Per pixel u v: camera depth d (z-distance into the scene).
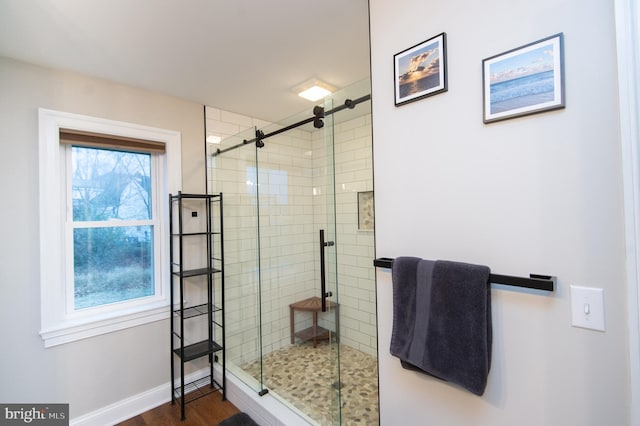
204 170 2.57
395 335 1.12
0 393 1.68
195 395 2.34
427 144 1.12
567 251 0.83
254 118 2.92
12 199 1.72
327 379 2.31
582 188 0.81
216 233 2.48
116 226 2.20
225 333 2.57
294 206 2.58
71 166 2.02
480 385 0.92
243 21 1.48
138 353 2.15
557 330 0.85
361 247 2.08
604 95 0.77
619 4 0.73
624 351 0.75
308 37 1.63
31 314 1.76
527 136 0.89
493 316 0.96
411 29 1.16
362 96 1.67
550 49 0.84
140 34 1.55
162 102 2.34
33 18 1.39
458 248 1.04
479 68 0.98
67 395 1.87
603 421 0.78
